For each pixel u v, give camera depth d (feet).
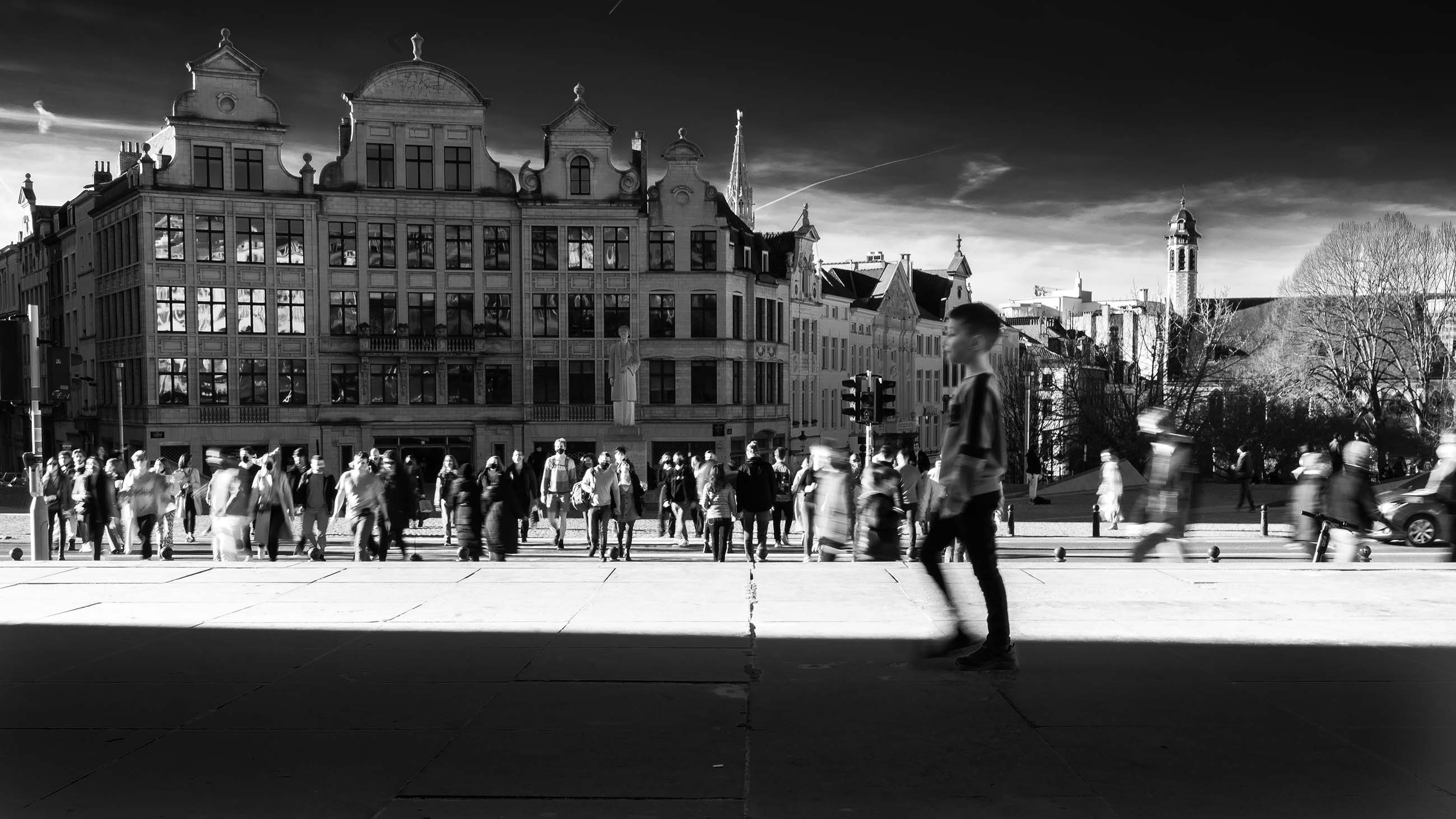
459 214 183.01
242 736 18.58
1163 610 29.04
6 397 55.16
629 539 69.92
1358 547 48.67
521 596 32.19
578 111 186.09
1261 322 316.40
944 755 17.31
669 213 189.16
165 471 84.94
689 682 21.88
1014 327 319.68
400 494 69.31
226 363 175.42
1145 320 241.35
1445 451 52.70
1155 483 34.04
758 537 67.31
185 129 172.65
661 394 189.98
